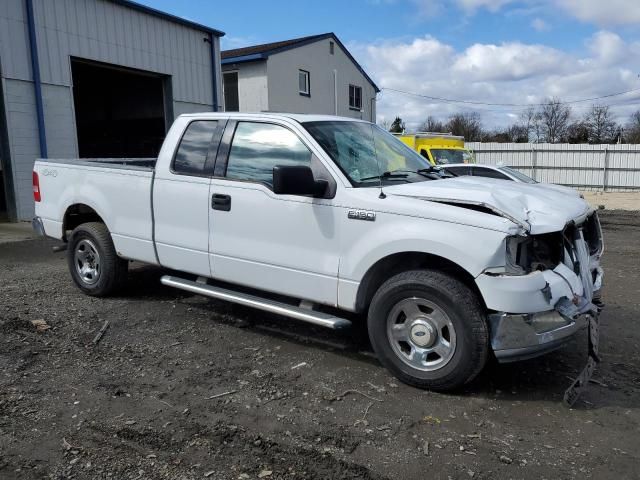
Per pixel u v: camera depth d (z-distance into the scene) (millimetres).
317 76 28453
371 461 3119
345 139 4773
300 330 5270
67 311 5742
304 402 3826
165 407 3727
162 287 6680
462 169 12781
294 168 4086
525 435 3430
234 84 26203
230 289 5297
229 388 4027
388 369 4180
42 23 12805
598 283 4590
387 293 4059
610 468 3082
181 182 5195
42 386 4012
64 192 6344
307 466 3057
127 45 15039
